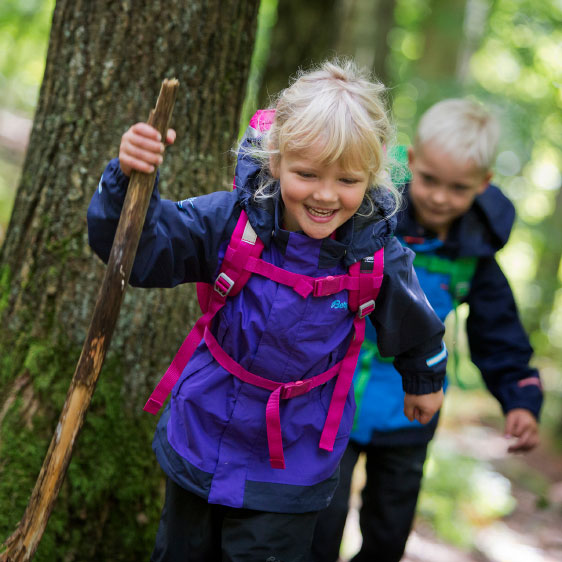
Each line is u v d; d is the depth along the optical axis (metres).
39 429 2.34
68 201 2.39
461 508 4.45
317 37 5.20
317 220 1.61
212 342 1.74
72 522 2.32
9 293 2.46
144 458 2.43
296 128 1.55
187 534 1.86
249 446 1.75
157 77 2.36
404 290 1.77
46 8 7.38
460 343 8.45
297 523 1.78
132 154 1.46
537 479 5.33
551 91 6.95
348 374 1.79
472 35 8.09
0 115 9.30
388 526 2.45
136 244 1.51
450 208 2.30
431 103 6.36
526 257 11.16
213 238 1.65
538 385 2.48
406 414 2.00
